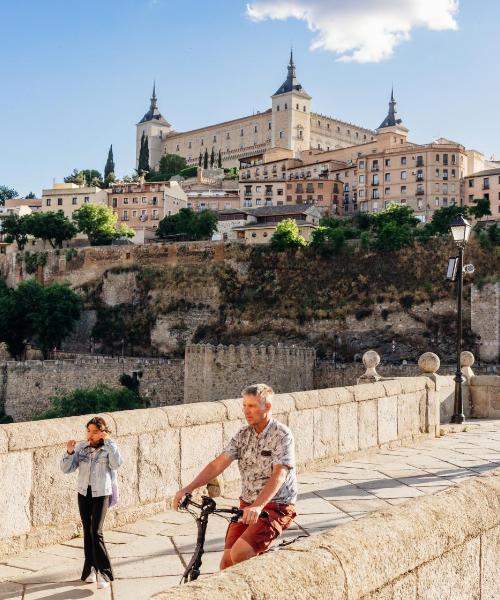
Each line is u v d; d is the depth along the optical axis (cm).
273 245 10056
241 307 9919
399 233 9244
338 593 402
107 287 10906
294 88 18538
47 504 861
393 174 12888
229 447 617
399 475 1229
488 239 8719
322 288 9581
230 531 602
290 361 6838
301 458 1248
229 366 7031
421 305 8712
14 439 826
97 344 10650
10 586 709
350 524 467
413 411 1616
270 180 14000
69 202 14438
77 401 7244
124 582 718
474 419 2120
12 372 8188
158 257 10762
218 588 359
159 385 7638
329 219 11369
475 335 8088
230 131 19862
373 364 1686
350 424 1384
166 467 1015
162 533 892
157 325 10319
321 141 19025
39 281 11488
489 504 561
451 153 12500
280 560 398
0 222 14050
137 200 14162
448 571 506
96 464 745
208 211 12425
